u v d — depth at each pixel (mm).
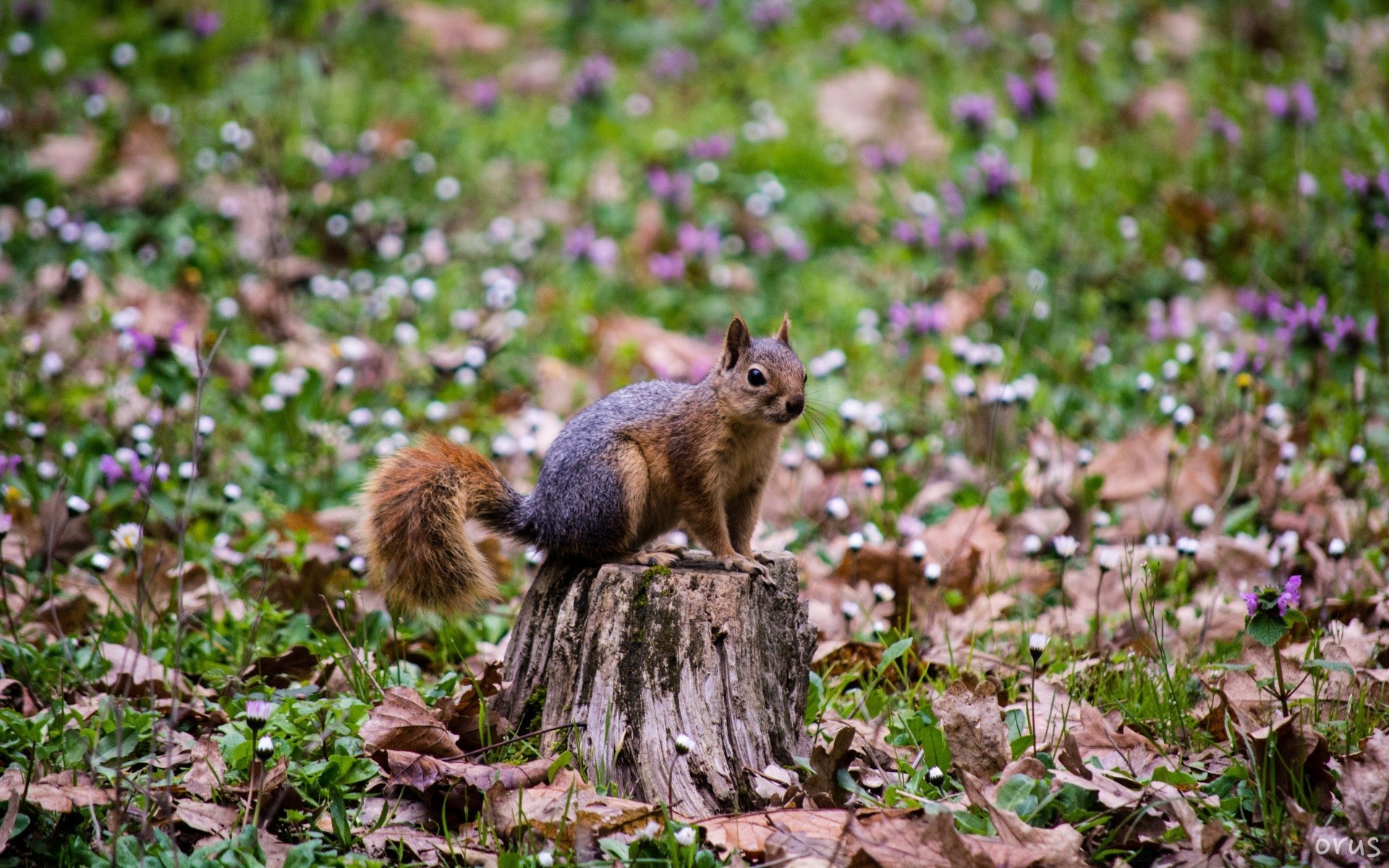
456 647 8750
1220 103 18016
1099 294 14664
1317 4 20484
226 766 7031
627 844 6230
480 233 16188
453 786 6754
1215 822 6211
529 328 14250
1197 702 7930
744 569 7465
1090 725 7492
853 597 9500
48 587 8898
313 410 11812
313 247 15500
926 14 22000
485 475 7840
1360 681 7770
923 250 15328
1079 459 10680
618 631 7098
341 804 6684
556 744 7125
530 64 21047
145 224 15500
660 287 15391
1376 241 12906
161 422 11039
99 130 17375
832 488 11250
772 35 21375
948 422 12539
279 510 10633
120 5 20703
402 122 17922
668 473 7762
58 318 13492
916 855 5988
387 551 7625
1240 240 15109
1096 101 18906
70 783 6723
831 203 16938
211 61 19438
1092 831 6445
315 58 18766
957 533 10234
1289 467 11000
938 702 7453
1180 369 12523
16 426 11219
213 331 13102
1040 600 9734
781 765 7062
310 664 8438
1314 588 9539
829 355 12094
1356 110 17375
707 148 17297
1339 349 11250
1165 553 9820
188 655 8680
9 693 7941
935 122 18594
